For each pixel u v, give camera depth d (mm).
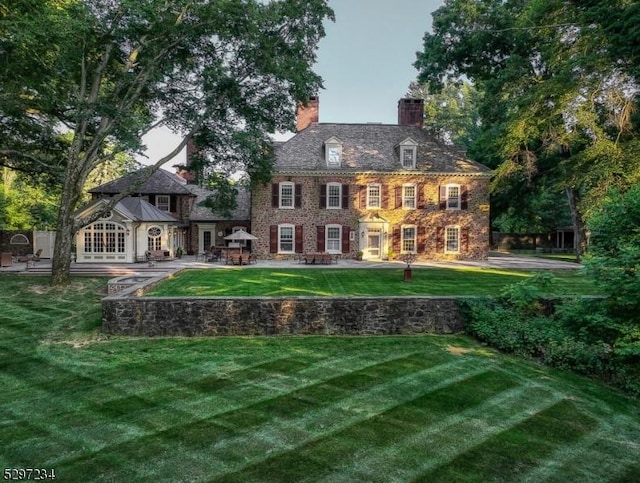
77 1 15273
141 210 27531
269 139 23375
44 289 16250
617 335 9250
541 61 25469
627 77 18594
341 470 5352
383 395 7617
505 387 8078
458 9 25859
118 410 6891
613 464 5691
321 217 29203
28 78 15320
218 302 11164
